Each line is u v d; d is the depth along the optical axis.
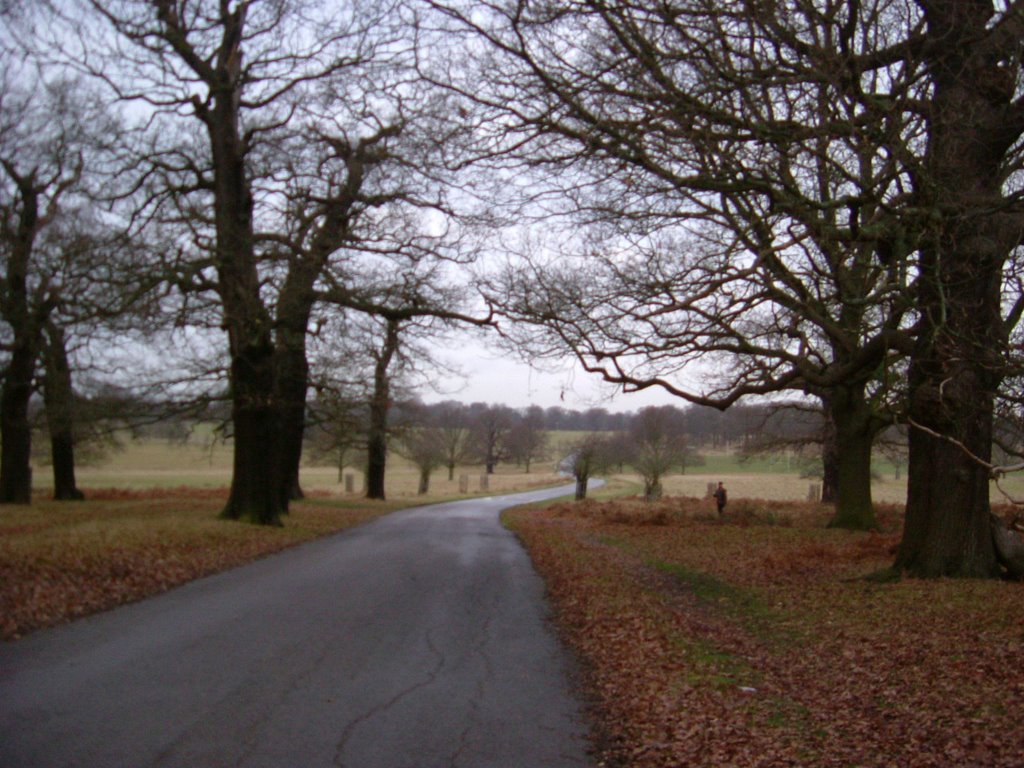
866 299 10.43
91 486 53.28
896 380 12.84
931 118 11.04
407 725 6.64
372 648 9.30
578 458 55.06
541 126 11.05
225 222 22.12
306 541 22.08
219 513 24.44
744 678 8.19
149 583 13.26
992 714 6.50
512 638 10.12
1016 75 10.99
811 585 13.55
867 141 10.16
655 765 5.94
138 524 18.45
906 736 6.26
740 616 11.68
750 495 54.69
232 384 23.66
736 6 10.36
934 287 10.55
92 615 10.91
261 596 12.63
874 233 10.55
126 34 20.34
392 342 29.69
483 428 97.50
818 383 16.25
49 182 27.41
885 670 8.04
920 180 10.31
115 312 20.94
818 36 10.21
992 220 11.28
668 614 11.47
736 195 12.83
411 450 65.94
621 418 69.94
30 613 10.36
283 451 29.66
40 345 28.77
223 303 21.92
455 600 12.83
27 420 32.78
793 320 14.24
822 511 34.16
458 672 8.40
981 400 11.66
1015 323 12.32
